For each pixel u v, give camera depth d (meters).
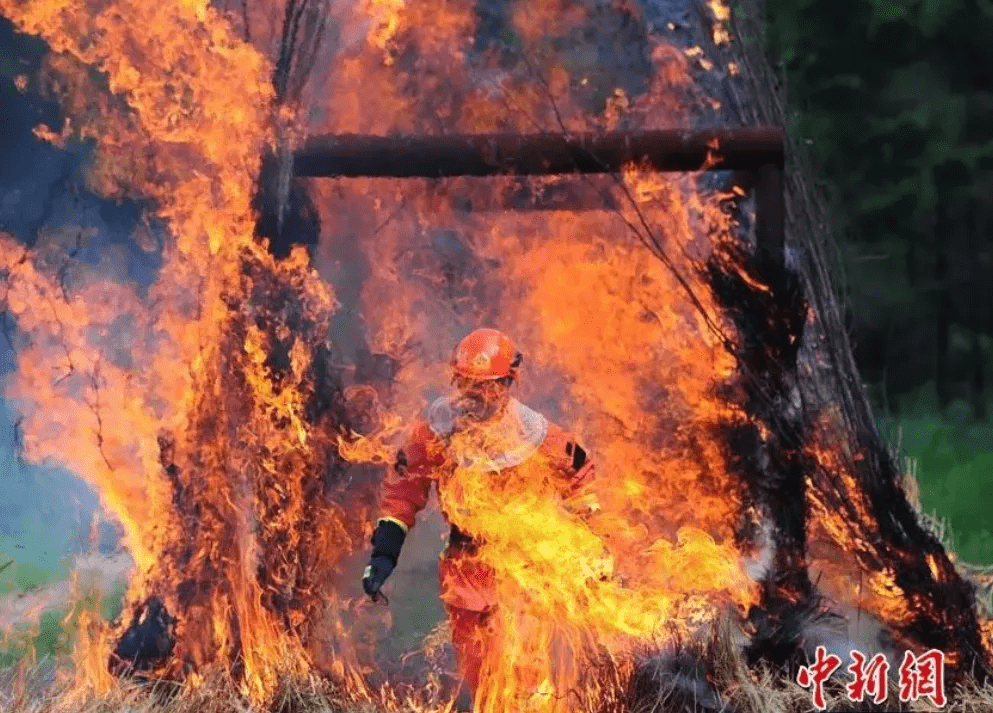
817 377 16.19
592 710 13.98
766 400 15.30
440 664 15.81
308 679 14.51
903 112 40.94
